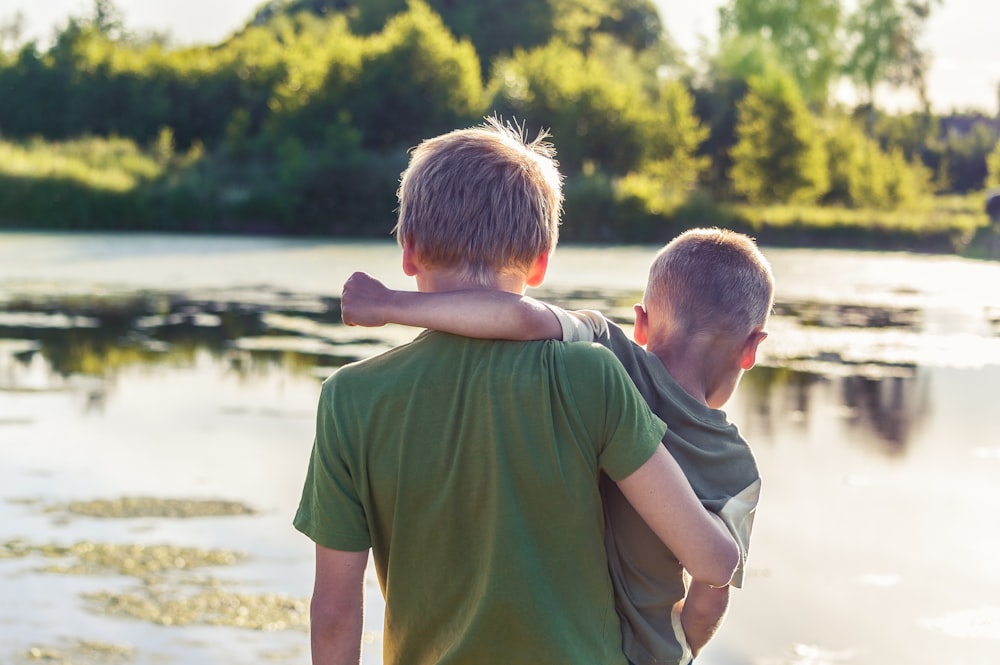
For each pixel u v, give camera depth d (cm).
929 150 6788
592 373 152
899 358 1037
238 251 2456
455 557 155
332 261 2184
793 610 407
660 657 163
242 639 372
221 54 4391
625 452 152
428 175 161
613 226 3462
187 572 436
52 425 707
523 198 160
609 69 5069
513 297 154
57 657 354
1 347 1059
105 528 491
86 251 2392
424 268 162
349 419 158
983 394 847
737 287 172
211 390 843
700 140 4322
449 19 5509
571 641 153
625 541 162
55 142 3931
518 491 151
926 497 558
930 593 425
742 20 6228
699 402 167
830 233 3625
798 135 4269
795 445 671
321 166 3366
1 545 464
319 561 162
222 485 566
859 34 6400
